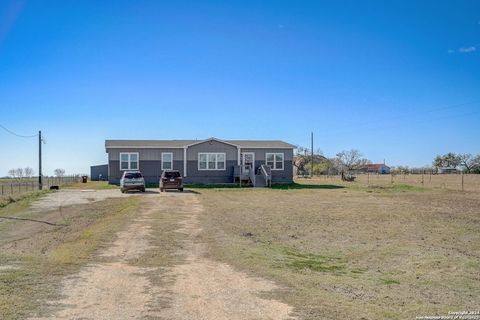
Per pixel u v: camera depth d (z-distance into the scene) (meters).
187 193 35.62
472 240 16.27
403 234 17.28
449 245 15.36
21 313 7.29
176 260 11.95
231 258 12.30
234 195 33.81
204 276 10.16
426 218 21.34
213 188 41.25
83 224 18.73
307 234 17.11
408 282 10.76
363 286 10.09
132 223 18.89
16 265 10.86
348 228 18.53
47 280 9.48
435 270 12.01
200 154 45.84
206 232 16.86
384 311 7.98
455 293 9.90
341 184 49.16
